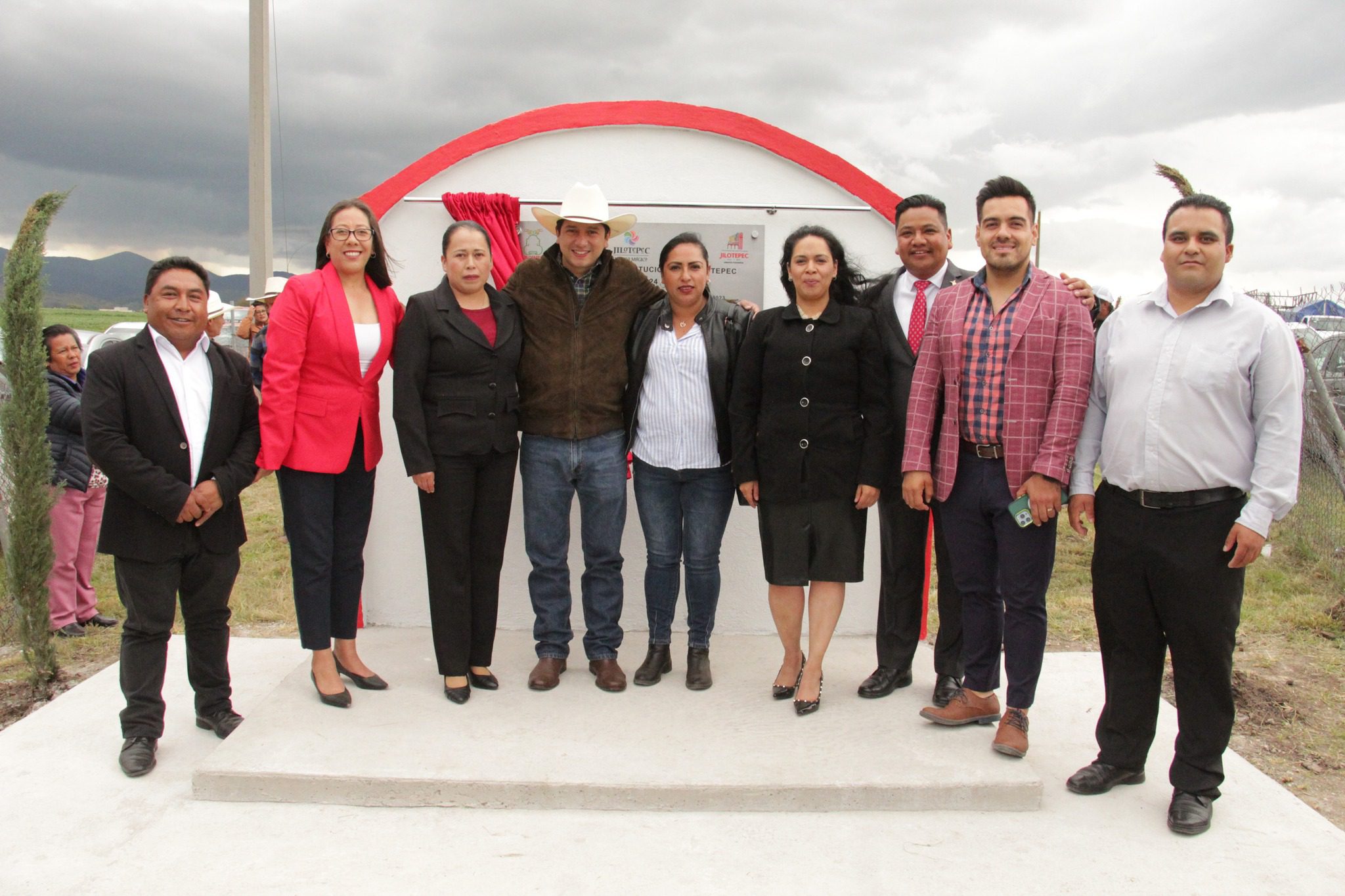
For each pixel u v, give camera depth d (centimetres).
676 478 353
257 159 976
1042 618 314
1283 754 370
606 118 418
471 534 353
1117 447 287
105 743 349
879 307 352
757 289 426
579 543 439
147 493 310
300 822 291
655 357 350
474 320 341
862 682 380
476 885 261
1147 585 293
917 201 342
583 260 338
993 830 291
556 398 347
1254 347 270
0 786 316
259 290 988
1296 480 267
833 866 271
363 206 336
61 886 260
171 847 278
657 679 372
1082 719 370
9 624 499
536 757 311
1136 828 294
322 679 348
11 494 420
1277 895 263
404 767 304
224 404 330
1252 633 499
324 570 344
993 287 311
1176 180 411
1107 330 299
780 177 422
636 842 281
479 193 417
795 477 334
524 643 421
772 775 302
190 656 351
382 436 430
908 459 321
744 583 439
